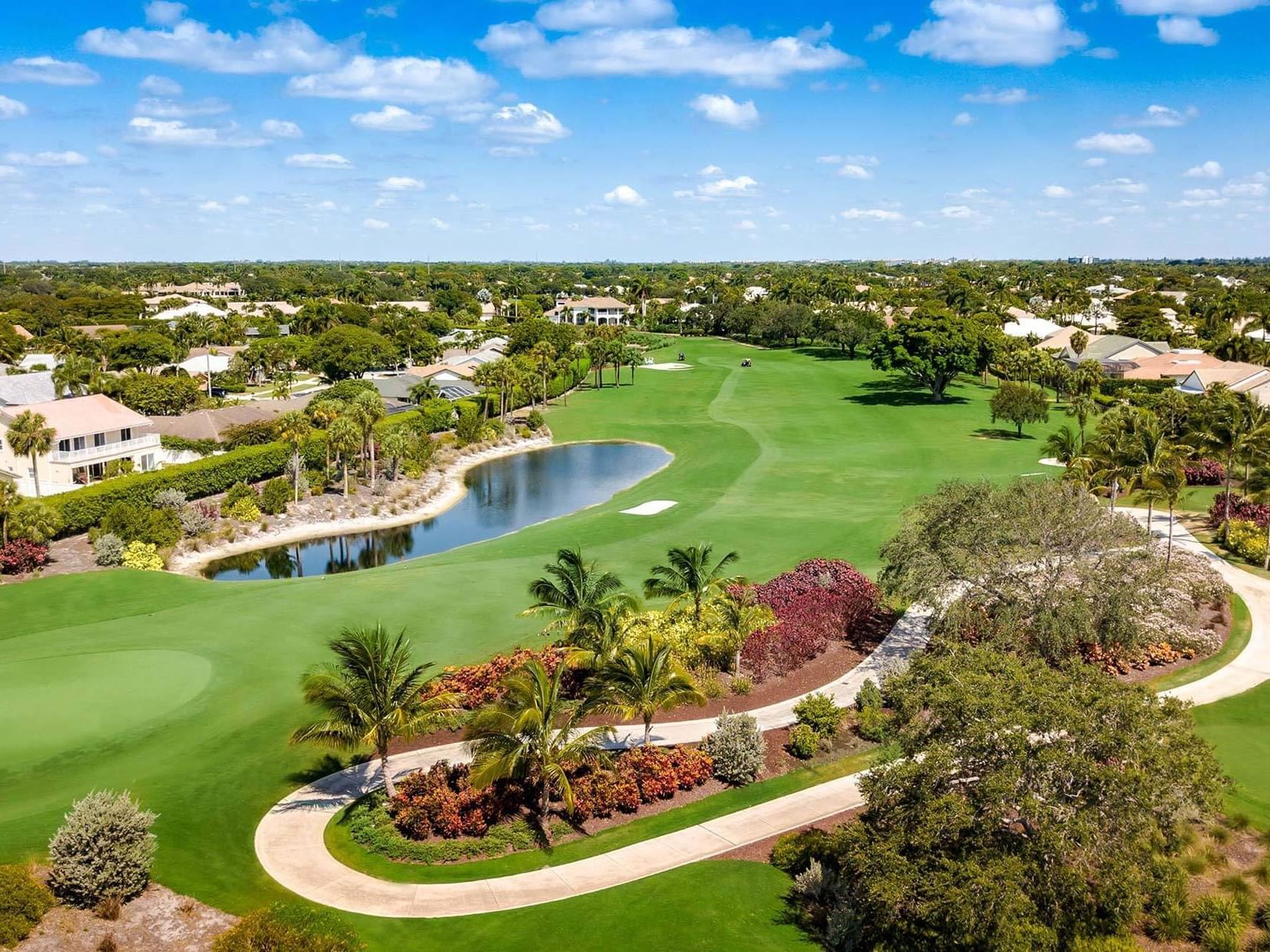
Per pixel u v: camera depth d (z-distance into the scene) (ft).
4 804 93.86
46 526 194.29
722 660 135.03
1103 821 71.20
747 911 81.15
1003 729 73.72
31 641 141.28
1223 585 161.99
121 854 76.28
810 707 116.67
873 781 80.28
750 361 555.69
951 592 140.56
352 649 95.04
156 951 71.67
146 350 478.18
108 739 109.29
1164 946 76.18
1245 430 208.13
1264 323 503.20
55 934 71.61
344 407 273.54
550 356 441.27
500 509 263.08
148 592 170.19
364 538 234.38
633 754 106.32
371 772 107.55
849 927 76.02
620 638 120.16
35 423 231.09
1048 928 68.33
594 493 279.90
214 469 254.27
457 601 165.17
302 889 83.97
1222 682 131.54
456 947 75.41
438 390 403.75
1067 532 136.15
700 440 349.00
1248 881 83.76
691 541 210.59
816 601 153.89
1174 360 420.36
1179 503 232.12
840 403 411.75
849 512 236.43
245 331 638.53
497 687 121.49
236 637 143.54
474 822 93.76
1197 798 73.56
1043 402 328.08
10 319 593.01
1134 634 129.08
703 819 98.07
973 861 69.87
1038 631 127.95
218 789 100.58
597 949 75.51
